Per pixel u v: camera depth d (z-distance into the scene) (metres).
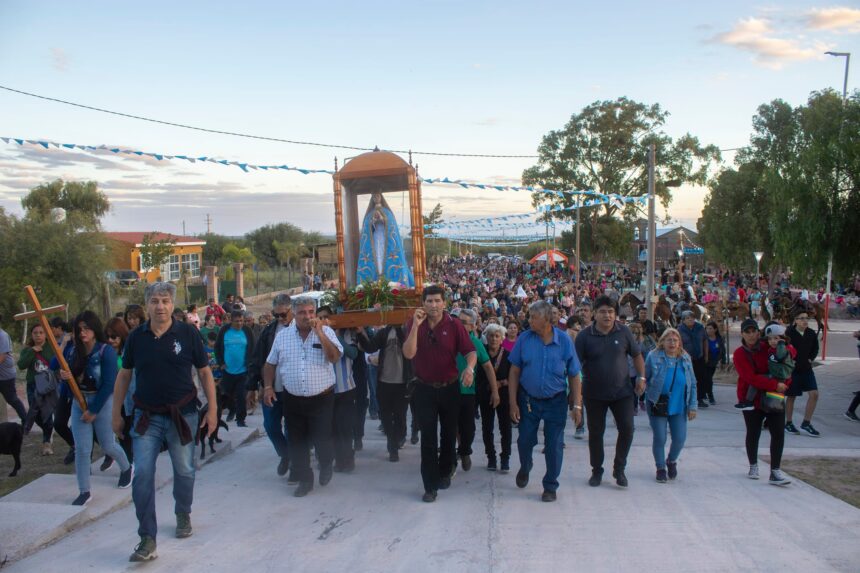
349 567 4.79
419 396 6.34
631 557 4.93
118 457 6.29
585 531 5.47
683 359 6.92
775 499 6.32
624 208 44.00
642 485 6.81
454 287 31.94
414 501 6.30
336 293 8.56
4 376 8.78
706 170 44.47
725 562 4.84
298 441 6.46
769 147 34.06
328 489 6.72
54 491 6.32
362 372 8.31
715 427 10.29
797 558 4.90
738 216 34.12
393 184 9.30
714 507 6.09
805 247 14.29
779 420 6.77
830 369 16.30
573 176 44.50
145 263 31.33
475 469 7.57
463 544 5.20
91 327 6.08
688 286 28.28
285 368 6.43
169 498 6.46
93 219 21.58
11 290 17.72
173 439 5.12
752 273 42.25
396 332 7.80
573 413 6.45
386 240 9.28
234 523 5.71
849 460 7.81
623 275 44.19
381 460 7.94
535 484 6.90
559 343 6.39
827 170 13.70
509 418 7.38
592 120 44.06
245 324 10.38
